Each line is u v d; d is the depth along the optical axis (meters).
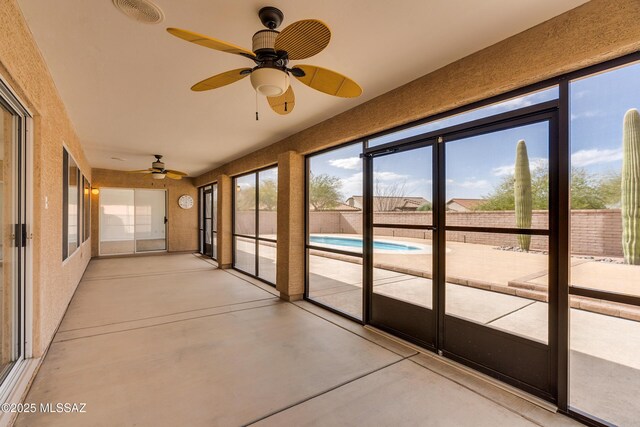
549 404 2.15
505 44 2.25
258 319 3.88
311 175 4.70
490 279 2.56
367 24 2.08
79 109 3.70
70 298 4.48
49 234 2.90
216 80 2.05
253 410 2.10
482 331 2.59
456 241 2.79
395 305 3.35
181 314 4.05
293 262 4.70
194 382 2.44
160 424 1.96
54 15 1.98
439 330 2.90
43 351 2.74
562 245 2.10
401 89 3.03
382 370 2.64
